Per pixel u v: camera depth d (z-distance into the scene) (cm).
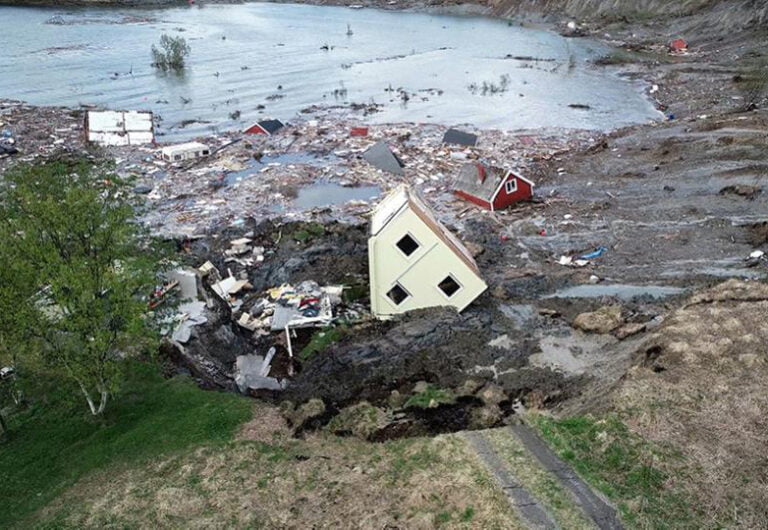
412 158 5150
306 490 1662
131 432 1953
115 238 2012
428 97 7256
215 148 5450
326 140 5634
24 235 1875
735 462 1577
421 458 1750
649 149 5062
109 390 1997
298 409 2111
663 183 4300
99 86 7500
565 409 2002
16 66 8244
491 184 4103
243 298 3014
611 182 4491
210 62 8912
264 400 2239
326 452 1859
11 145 5228
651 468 1580
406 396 2186
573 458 1662
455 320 2650
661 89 7325
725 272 3042
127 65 8531
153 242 2495
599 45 9950
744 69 7456
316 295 2883
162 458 1841
